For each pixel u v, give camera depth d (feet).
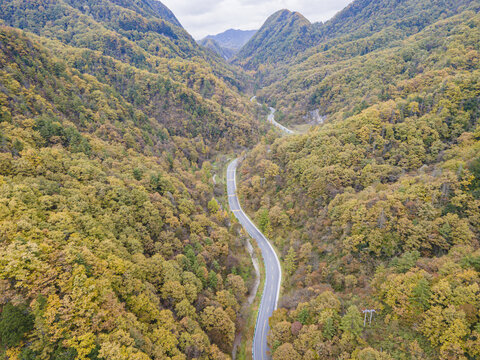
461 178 264.72
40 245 177.27
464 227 225.97
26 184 231.09
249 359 240.94
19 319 143.23
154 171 389.60
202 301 241.96
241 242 379.55
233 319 250.98
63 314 152.46
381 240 253.85
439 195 260.42
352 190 337.11
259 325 273.75
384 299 213.25
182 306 217.97
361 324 202.39
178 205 356.79
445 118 383.65
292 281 306.14
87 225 221.46
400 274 211.41
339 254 285.02
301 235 351.87
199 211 390.21
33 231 186.19
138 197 298.76
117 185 297.74
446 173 270.46
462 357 162.61
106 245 212.23
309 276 285.23
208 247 317.01
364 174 353.10
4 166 248.73
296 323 229.04
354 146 389.39
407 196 270.87
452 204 251.39
